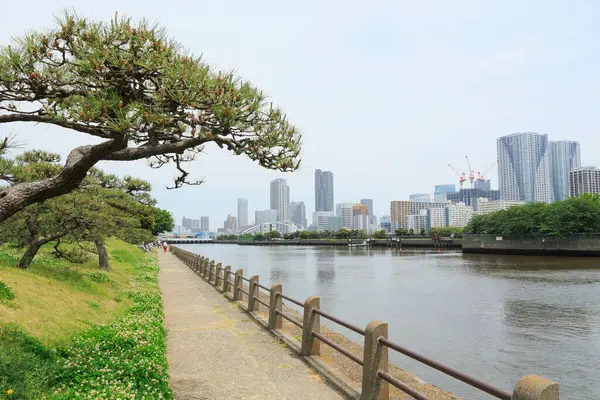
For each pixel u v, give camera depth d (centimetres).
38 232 1587
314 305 895
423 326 1877
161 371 722
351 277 4159
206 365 853
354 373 858
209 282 2455
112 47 735
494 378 1212
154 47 732
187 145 816
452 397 765
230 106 745
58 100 766
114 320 1166
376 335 616
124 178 2294
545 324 1919
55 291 1237
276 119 830
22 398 544
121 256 3716
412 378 891
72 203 1591
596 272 4328
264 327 1208
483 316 2105
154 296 1720
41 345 749
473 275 4191
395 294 2906
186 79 716
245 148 831
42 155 1689
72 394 584
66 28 730
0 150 881
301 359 891
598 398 1079
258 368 834
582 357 1412
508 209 8838
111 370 691
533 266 5206
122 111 697
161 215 9262
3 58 722
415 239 13700
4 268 1285
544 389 363
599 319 2030
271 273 4688
